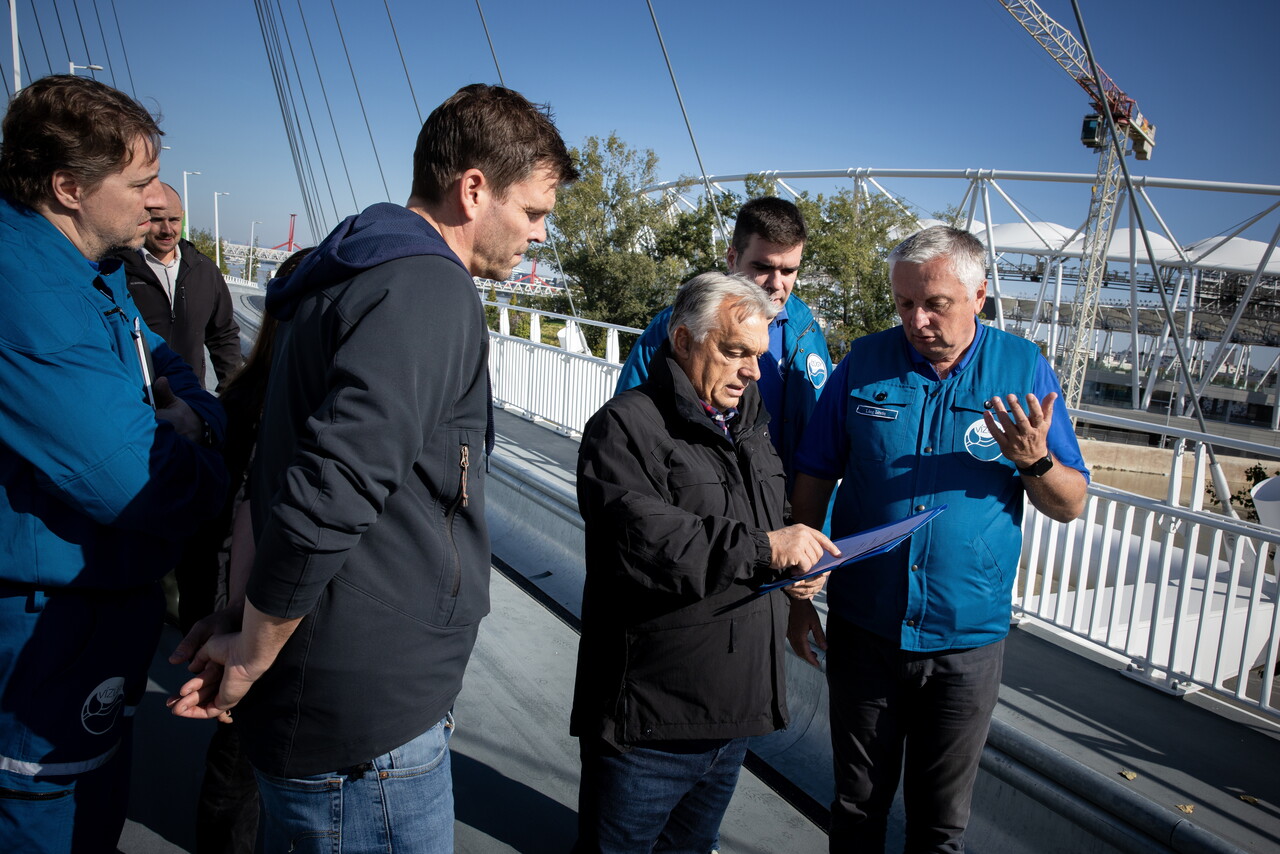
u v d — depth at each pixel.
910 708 2.19
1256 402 67.38
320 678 1.31
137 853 2.32
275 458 1.41
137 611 1.61
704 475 1.84
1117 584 3.66
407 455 1.21
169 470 1.51
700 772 1.89
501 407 9.88
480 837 2.50
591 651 1.91
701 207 47.66
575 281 50.19
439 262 1.29
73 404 1.36
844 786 2.23
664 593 1.70
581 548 4.63
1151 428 4.73
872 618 2.12
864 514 2.19
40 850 1.50
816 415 2.36
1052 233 68.25
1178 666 4.06
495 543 5.21
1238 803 2.59
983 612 2.06
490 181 1.39
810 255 43.59
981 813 2.51
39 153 1.38
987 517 2.06
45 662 1.46
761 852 2.51
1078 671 3.55
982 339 2.15
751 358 1.85
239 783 2.05
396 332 1.20
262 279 41.41
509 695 3.37
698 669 1.78
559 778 2.84
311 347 1.29
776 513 2.01
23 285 1.33
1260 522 6.21
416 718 1.39
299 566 1.15
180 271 3.78
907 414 2.13
